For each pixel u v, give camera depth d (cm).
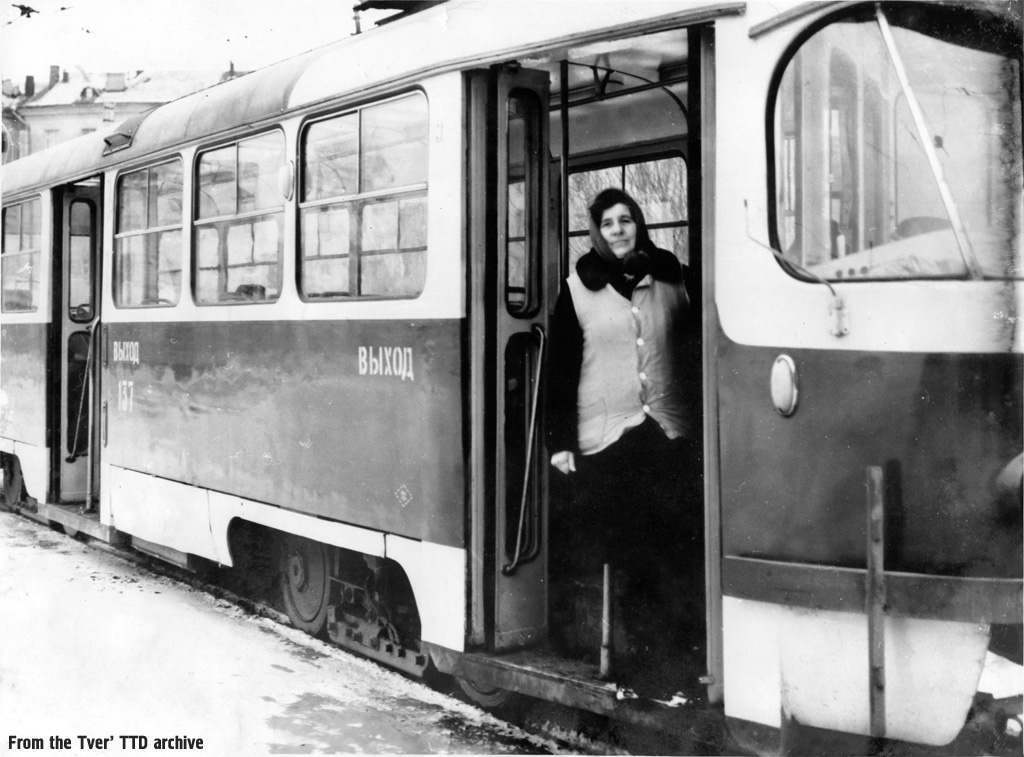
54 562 793
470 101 447
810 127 351
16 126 1716
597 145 554
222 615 655
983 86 340
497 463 451
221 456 614
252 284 589
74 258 862
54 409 856
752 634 357
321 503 528
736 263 362
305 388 540
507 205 455
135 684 520
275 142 570
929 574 332
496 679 436
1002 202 336
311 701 497
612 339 434
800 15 348
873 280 342
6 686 517
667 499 427
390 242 486
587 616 453
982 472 331
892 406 336
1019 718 373
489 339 448
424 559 464
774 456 353
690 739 420
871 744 348
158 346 686
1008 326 331
